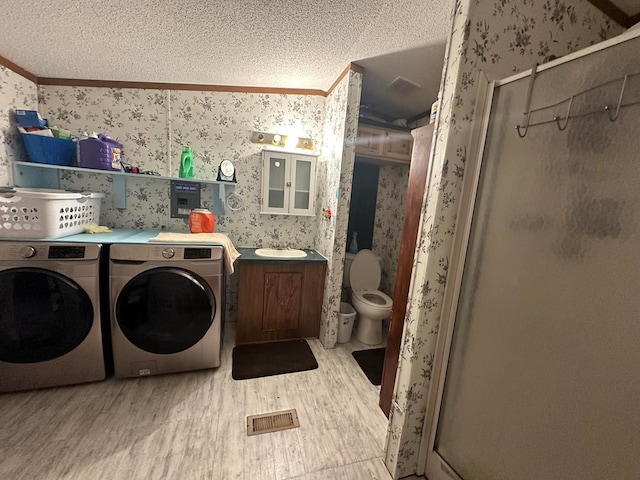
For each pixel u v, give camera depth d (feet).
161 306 5.61
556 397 2.71
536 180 2.90
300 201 7.99
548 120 2.79
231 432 4.68
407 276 4.84
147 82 6.95
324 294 7.75
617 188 2.29
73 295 5.02
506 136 3.21
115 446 4.26
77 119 6.73
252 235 8.23
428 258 3.63
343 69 6.44
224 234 7.33
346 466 4.25
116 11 4.12
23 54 5.41
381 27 4.64
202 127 7.44
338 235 7.12
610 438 2.34
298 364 6.71
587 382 2.48
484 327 3.46
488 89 3.36
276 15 4.32
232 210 7.96
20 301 4.81
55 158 6.02
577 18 3.85
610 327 2.33
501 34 3.37
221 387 5.74
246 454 4.31
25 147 6.03
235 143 7.68
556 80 2.72
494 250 3.34
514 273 3.11
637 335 2.18
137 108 7.02
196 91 7.28
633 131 2.20
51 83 6.51
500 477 3.22
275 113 7.80
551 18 3.65
